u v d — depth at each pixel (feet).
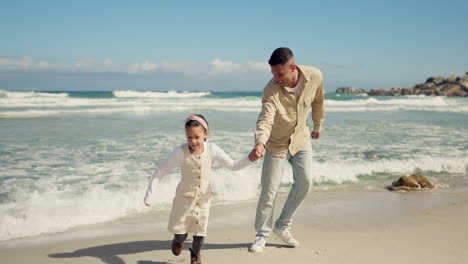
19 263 10.21
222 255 10.75
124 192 17.01
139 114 59.67
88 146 28.71
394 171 23.62
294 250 11.21
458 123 51.06
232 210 15.78
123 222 13.99
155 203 16.29
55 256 10.74
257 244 11.12
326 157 25.73
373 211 15.76
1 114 55.26
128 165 22.44
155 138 32.89
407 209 16.11
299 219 14.52
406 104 109.91
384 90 357.00
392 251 11.22
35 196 16.14
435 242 12.04
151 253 10.98
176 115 57.88
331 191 19.13
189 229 9.16
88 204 15.44
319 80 10.31
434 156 26.81
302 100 10.16
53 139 32.01
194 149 8.87
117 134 35.32
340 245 11.69
